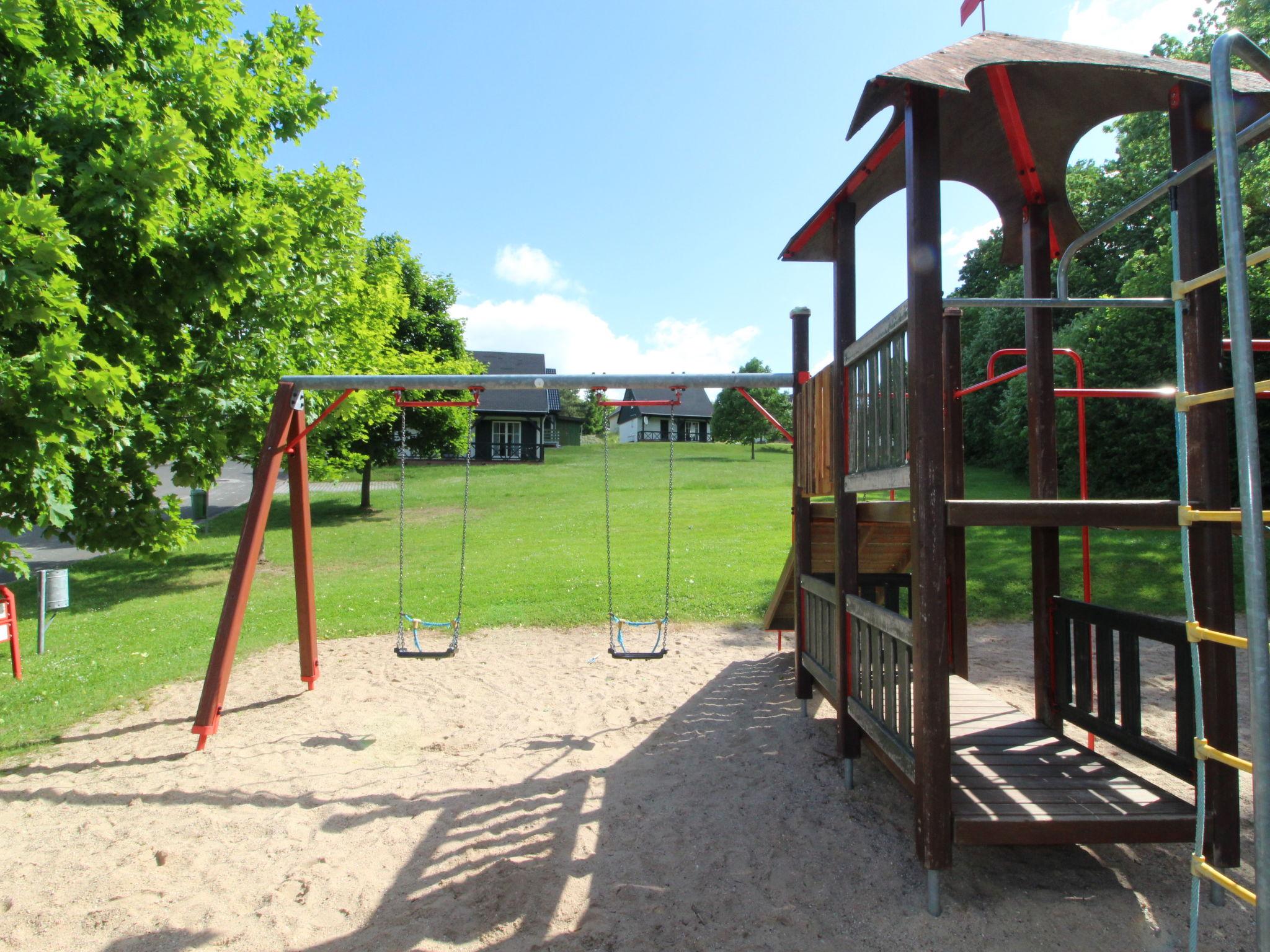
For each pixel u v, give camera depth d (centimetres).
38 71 507
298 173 962
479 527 1780
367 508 2214
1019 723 397
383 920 285
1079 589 846
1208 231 271
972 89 345
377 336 1545
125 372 535
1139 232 2078
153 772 443
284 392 530
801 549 490
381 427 2150
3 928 288
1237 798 273
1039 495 412
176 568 1412
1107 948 252
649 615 822
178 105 669
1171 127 281
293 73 951
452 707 548
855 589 387
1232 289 171
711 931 269
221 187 744
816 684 492
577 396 5734
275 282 734
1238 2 1575
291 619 878
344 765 447
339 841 352
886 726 329
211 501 2458
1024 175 404
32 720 546
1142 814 280
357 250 1058
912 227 279
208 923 287
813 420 452
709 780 407
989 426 2467
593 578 1035
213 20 747
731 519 1716
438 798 396
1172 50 1706
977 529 1324
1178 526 281
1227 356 1230
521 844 342
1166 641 307
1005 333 2503
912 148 280
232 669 668
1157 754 312
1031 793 301
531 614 841
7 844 359
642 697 556
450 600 942
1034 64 270
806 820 354
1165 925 263
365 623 834
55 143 511
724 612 827
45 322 436
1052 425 411
